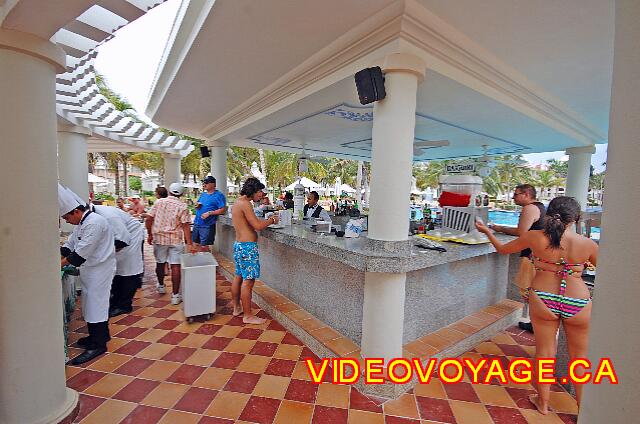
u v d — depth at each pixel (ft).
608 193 2.55
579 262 6.85
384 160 7.39
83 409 6.97
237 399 7.41
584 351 6.88
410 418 6.96
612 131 2.52
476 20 7.07
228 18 7.30
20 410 5.80
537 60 8.99
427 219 13.67
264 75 10.98
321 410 7.13
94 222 8.88
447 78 8.88
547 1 6.27
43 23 5.28
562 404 7.59
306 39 8.26
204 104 14.83
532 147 20.99
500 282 13.29
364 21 7.30
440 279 10.34
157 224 13.35
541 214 9.90
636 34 2.35
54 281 6.17
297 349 9.73
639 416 2.29
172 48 10.13
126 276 12.13
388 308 7.59
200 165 72.13
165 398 7.38
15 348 5.69
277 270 13.62
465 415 7.12
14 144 5.43
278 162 68.80
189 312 11.23
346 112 13.14
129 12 6.12
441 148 22.62
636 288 2.32
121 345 9.77
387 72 7.23
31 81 5.54
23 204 5.59
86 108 14.30
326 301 10.49
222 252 20.45
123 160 75.92
